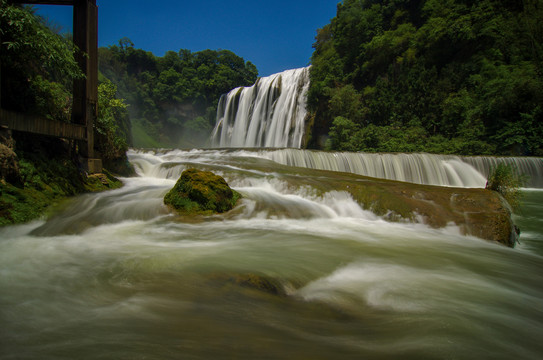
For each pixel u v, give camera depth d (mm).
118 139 11586
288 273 4176
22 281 3637
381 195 8281
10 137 6359
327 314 3195
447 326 2988
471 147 23516
